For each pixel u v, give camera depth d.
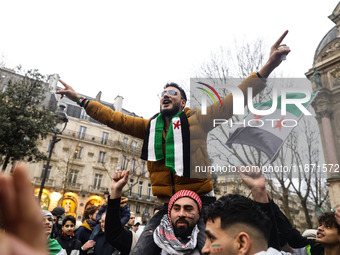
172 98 2.34
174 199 1.94
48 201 29.84
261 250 1.26
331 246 2.07
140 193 36.38
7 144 14.09
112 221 2.12
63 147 31.95
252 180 1.71
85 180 32.44
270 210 1.67
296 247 2.29
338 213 1.87
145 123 2.55
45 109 16.03
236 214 1.30
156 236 1.87
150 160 2.22
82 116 34.91
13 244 0.26
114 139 35.44
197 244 1.79
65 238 3.82
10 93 15.18
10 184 0.28
